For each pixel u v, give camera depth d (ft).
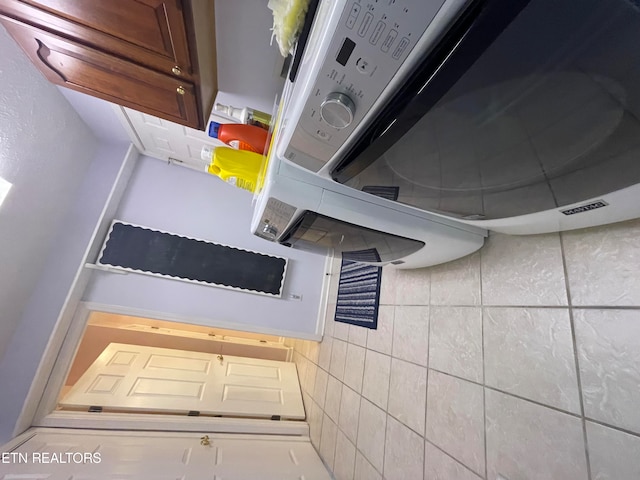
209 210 5.77
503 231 1.99
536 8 0.68
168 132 4.72
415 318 3.05
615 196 1.24
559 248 1.82
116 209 5.24
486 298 2.27
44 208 4.26
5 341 4.09
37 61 2.88
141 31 2.37
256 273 5.66
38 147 3.83
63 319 4.42
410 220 2.11
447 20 0.79
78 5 2.19
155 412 5.01
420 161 1.33
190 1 2.07
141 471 3.72
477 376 2.20
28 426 4.16
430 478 2.41
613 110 0.85
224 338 7.55
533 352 1.86
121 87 3.09
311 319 5.75
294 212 2.06
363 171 1.52
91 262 4.76
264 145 2.72
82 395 4.84
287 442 4.94
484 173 1.31
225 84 3.37
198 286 5.32
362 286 4.37
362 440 3.51
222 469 3.98
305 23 1.32
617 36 0.67
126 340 6.75
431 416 2.55
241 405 5.51
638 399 1.36
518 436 1.83
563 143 1.03
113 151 5.25
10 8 2.28
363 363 3.87
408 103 1.03
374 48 0.92
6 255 3.76
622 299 1.49
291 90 1.53
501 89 0.89
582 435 1.53
